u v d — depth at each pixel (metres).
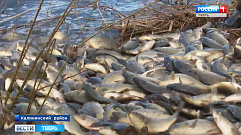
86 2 8.11
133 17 6.45
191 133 2.90
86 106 3.47
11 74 4.10
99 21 6.97
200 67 4.18
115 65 4.46
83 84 3.73
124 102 3.64
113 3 8.12
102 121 3.18
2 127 3.23
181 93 3.55
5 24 6.68
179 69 4.06
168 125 3.01
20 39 5.95
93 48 5.20
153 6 7.60
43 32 6.30
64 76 4.19
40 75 4.22
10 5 7.75
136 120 3.01
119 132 2.96
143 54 4.89
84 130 3.17
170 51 5.07
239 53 4.40
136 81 3.78
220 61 4.24
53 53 5.16
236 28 5.99
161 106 3.37
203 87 3.62
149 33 6.13
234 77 3.91
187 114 3.17
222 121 2.85
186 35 5.52
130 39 5.47
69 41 5.88
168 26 6.24
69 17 7.21
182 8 6.80
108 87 3.82
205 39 5.13
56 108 3.39
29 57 4.91
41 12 7.43
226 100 3.36
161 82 3.83
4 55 5.07
